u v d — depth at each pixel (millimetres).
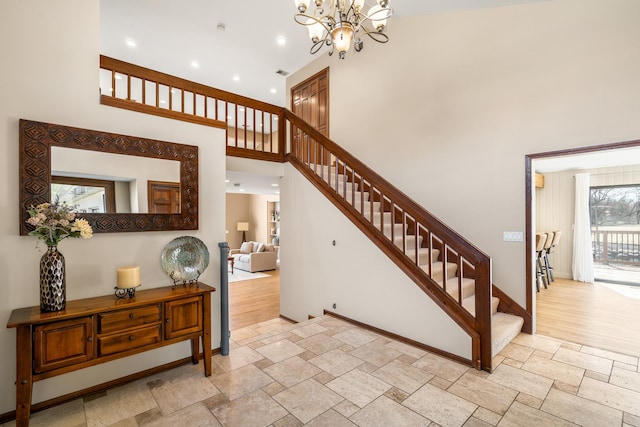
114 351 2041
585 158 4996
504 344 2924
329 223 3871
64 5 2236
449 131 3930
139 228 2496
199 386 2312
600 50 2895
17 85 2047
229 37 5133
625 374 2465
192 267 2615
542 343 3076
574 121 3033
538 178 6328
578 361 2689
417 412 1976
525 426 1848
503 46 3480
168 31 4934
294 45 5391
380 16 2311
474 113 3711
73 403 2119
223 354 2824
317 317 3861
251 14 4512
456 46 3861
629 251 6074
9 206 2006
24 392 1733
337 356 2775
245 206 13258
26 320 1744
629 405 2055
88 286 2289
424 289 2904
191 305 2387
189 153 2773
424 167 4188
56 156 2148
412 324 3008
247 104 4191
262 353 2854
